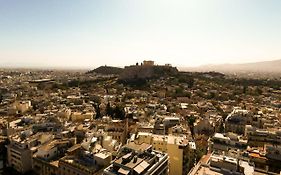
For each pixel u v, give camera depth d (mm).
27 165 130125
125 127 168500
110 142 135500
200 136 172250
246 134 160750
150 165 94750
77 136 144875
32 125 166125
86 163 111125
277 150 110375
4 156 144750
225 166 88750
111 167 93438
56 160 122438
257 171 92812
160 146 133250
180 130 165500
